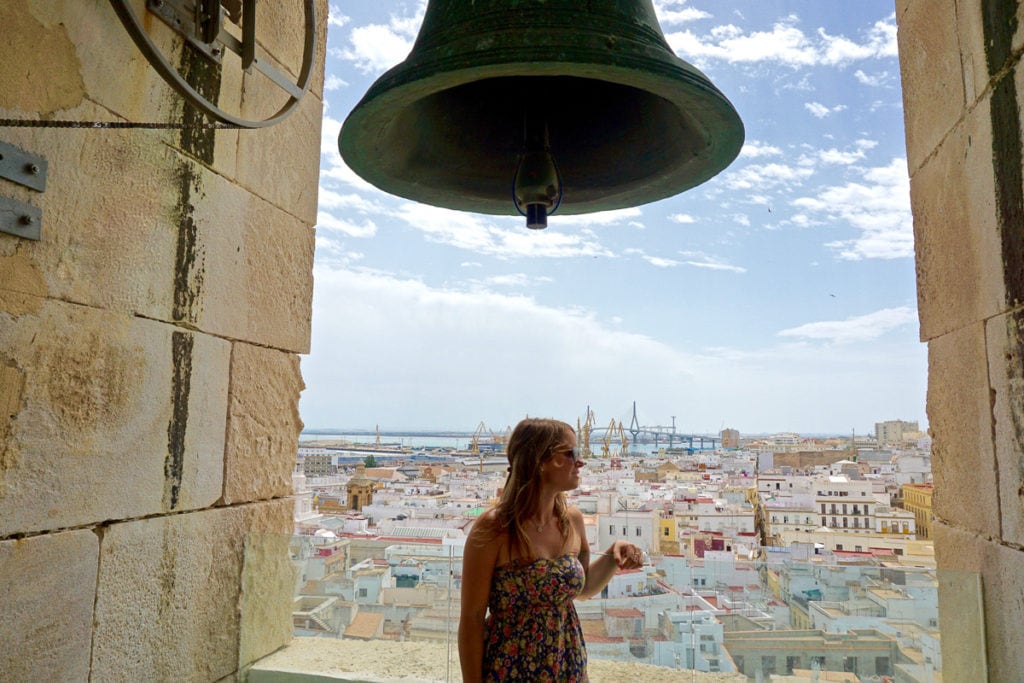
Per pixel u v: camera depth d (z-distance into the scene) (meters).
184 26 2.09
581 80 2.59
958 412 2.00
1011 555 1.68
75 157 1.73
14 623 1.58
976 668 1.83
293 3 2.72
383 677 2.28
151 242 1.97
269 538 2.48
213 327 2.24
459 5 2.05
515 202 2.46
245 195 2.40
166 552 2.05
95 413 1.79
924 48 2.21
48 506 1.67
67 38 1.71
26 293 1.60
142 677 1.95
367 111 2.09
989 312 1.78
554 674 1.72
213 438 2.25
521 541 1.77
